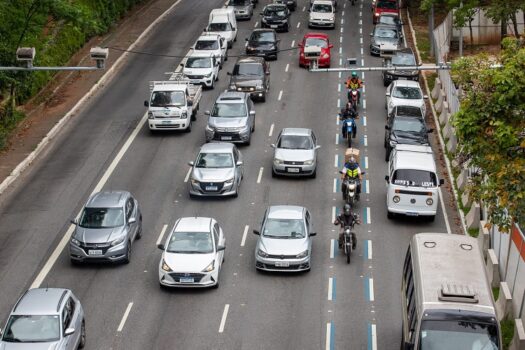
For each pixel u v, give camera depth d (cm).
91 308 4616
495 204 3906
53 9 8156
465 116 4009
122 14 11794
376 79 9181
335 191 6328
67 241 5491
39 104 8225
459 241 3919
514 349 4038
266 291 4831
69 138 7425
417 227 5753
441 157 7012
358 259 5256
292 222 5159
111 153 7056
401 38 10169
